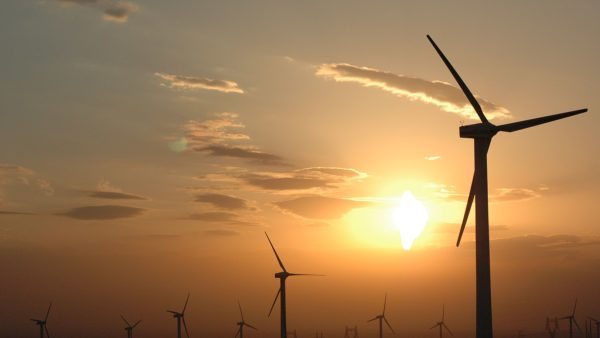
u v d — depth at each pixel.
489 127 83.94
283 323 158.75
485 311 81.44
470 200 89.50
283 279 158.12
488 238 82.81
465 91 86.69
